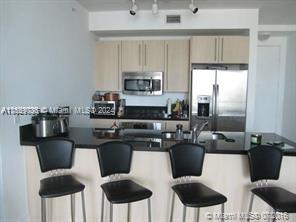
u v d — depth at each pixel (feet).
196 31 14.02
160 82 15.10
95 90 15.56
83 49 13.21
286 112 18.13
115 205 8.18
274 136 9.70
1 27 7.05
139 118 14.62
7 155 7.45
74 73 12.06
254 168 6.79
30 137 8.39
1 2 7.04
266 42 18.33
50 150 7.18
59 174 8.15
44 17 9.23
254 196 7.73
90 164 8.05
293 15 13.97
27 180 8.42
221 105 13.69
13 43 7.54
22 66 7.98
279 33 16.90
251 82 13.53
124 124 14.65
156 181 7.95
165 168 7.88
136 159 7.93
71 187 6.68
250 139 8.88
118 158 7.11
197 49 13.80
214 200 6.19
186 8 12.99
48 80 9.55
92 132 9.95
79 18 12.53
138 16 13.57
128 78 15.30
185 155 6.99
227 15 13.05
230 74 13.52
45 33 9.30
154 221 8.13
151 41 15.05
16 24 7.66
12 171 7.69
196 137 8.79
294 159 7.53
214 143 8.34
